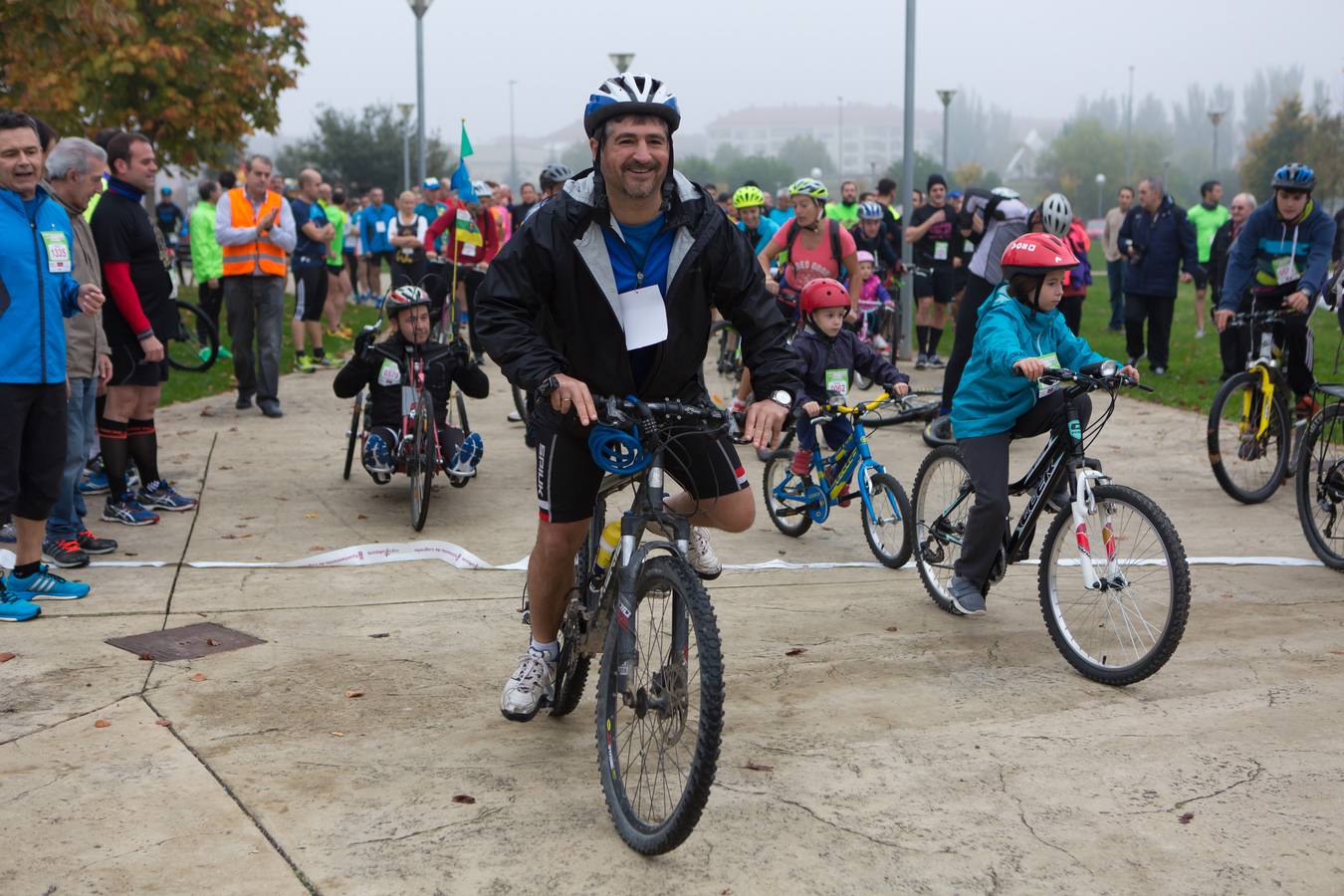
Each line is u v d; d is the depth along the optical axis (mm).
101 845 3244
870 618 5207
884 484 5906
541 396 3199
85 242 5773
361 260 22922
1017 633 5004
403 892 3043
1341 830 3334
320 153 51438
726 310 3531
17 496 5059
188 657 4645
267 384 10148
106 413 6598
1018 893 3043
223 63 16875
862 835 3316
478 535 6574
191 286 22766
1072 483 4633
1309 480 5945
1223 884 3078
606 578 3586
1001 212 8062
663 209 3344
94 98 15422
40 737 3910
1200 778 3650
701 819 3398
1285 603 5336
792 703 4242
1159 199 12312
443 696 4293
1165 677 4477
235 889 3045
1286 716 4105
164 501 6961
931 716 4129
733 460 3535
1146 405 10781
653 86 3201
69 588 5352
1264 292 7562
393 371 7039
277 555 6121
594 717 4113
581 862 3188
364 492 7535
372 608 5270
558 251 3301
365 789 3572
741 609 5324
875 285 12680
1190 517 6902
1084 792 3561
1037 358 4609
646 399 3537
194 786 3580
